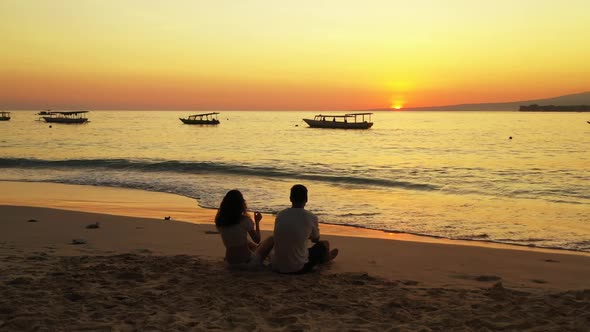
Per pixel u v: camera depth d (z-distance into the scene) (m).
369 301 5.80
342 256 9.16
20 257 7.89
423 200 18.06
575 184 23.00
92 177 24.84
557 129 102.12
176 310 5.34
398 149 50.12
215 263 7.71
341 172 28.25
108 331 4.68
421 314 5.35
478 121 172.75
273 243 7.26
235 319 5.06
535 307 5.52
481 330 4.86
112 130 102.19
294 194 7.16
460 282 7.23
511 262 8.91
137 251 8.95
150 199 17.94
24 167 29.84
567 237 11.95
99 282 6.37
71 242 9.90
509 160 37.12
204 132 94.62
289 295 5.96
